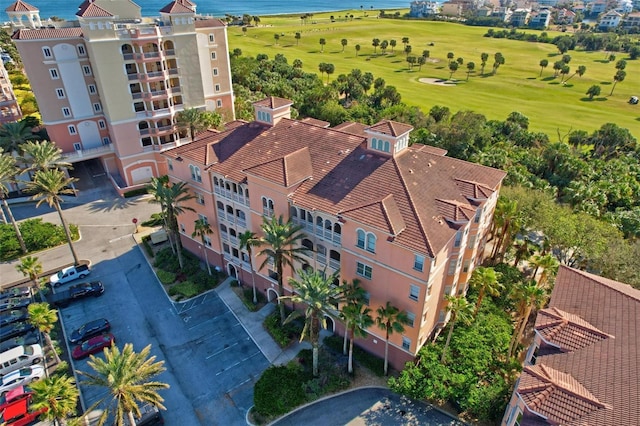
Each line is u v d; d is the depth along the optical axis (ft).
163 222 180.65
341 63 556.51
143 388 92.27
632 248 141.49
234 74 369.71
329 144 140.97
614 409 76.43
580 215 158.71
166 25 220.02
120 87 205.67
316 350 117.29
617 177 222.07
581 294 103.30
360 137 140.97
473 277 124.88
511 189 173.06
